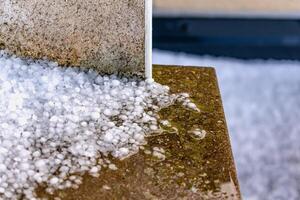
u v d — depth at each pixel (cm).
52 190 35
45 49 43
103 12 41
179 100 42
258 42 88
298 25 89
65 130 39
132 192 35
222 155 38
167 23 87
